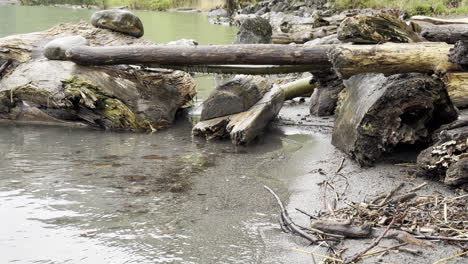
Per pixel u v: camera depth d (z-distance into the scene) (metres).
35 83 8.96
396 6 21.19
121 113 8.85
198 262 4.52
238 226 5.20
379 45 6.42
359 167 6.53
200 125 8.45
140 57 8.50
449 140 5.68
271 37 11.99
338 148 7.33
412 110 6.28
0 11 36.44
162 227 5.19
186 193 6.07
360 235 4.70
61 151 7.74
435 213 4.93
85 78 8.74
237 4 34.31
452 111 6.45
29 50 9.48
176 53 8.30
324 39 9.86
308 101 10.69
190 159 7.32
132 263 4.52
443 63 6.21
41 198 5.91
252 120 7.99
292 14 25.66
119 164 7.12
